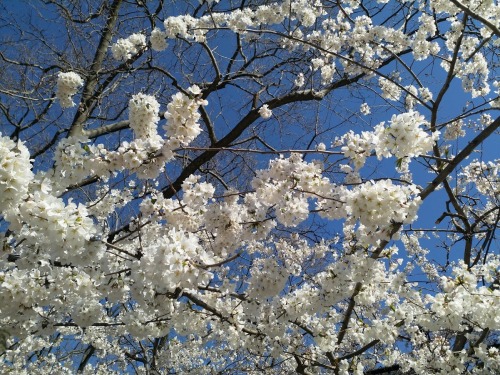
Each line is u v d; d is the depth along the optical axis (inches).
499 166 290.4
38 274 153.3
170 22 237.8
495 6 198.2
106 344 375.9
